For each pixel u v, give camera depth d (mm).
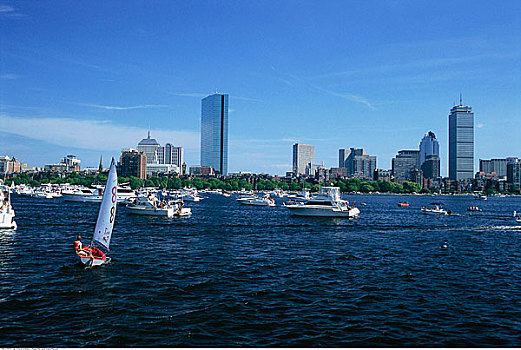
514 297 28188
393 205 182250
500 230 71312
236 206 141000
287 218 89438
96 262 35188
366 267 37250
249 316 23328
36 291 27484
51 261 36906
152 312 23750
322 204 92625
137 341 19672
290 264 38062
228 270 34938
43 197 156250
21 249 42375
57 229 59188
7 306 24328
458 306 25875
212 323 22141
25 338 19828
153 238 52781
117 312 23641
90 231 57938
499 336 21109
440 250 47812
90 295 26812
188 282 30547
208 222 76312
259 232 62688
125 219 77188
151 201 88500
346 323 22500
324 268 36531
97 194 139500
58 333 20500
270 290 28812
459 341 20359
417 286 30672
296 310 24531
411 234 63594
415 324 22547
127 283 29875
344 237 58500
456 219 97375
